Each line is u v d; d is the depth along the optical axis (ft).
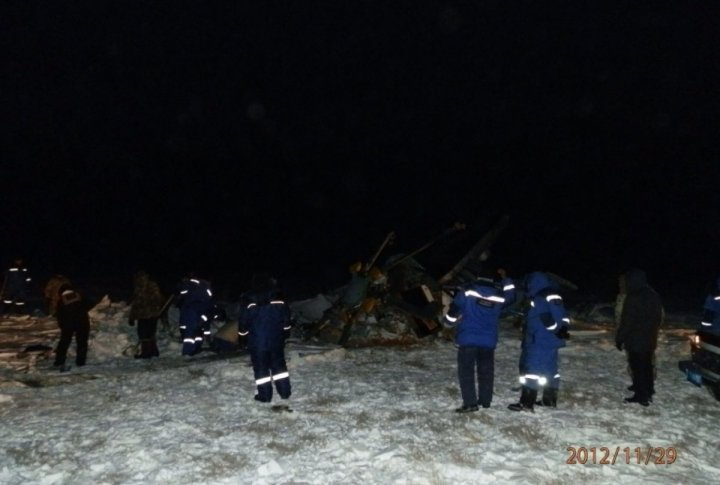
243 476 21.02
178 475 21.11
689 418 26.45
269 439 24.14
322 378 32.91
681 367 29.19
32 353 40.65
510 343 41.34
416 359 37.42
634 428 25.25
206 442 23.93
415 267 48.08
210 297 41.50
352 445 23.32
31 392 31.17
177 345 42.93
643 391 28.12
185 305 40.93
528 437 24.04
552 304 26.50
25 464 22.29
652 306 27.91
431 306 44.50
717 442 23.95
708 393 29.84
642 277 28.17
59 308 38.27
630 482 20.45
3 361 38.78
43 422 26.61
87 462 22.33
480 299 26.96
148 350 40.37
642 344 27.89
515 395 29.68
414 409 27.58
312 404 28.45
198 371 34.04
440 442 23.68
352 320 43.45
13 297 59.62
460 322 27.35
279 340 28.66
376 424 25.68
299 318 49.67
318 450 23.07
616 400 28.81
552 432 24.58
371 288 44.96
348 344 42.80
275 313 28.53
